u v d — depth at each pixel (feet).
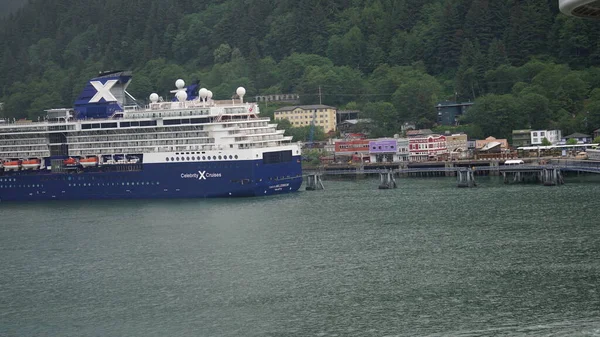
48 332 357.41
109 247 512.63
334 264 435.94
